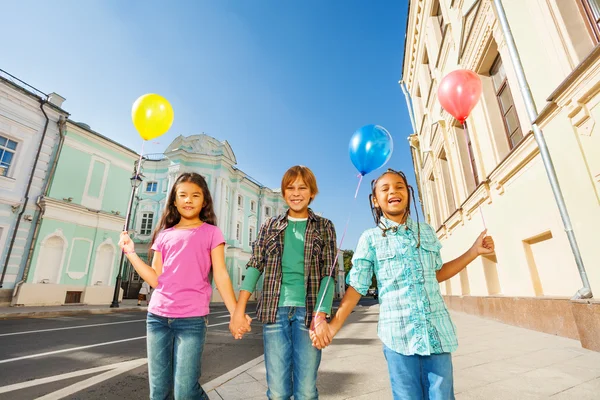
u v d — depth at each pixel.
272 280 1.82
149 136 2.51
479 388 2.59
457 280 9.94
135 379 3.50
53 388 3.16
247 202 30.45
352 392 2.66
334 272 1.83
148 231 23.95
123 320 9.48
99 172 16.34
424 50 12.74
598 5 3.93
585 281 3.86
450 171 9.66
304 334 1.70
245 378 3.25
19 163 13.23
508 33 5.09
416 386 1.48
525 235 5.54
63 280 14.05
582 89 3.67
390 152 2.13
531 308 5.19
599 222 3.63
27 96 13.53
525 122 5.36
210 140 26.52
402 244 1.71
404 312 1.57
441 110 9.99
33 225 13.38
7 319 9.27
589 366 3.00
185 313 1.81
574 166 3.94
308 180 2.00
